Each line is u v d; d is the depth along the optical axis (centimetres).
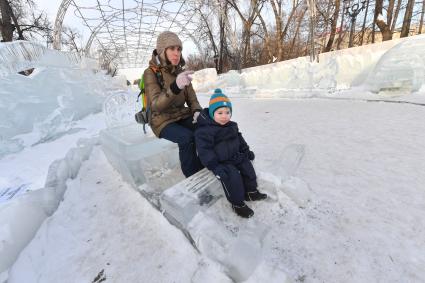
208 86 1461
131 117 363
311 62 820
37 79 415
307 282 107
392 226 134
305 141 287
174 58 201
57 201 201
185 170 198
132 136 228
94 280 123
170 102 183
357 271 109
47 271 132
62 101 460
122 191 211
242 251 110
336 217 146
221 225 133
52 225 172
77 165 274
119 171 238
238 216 158
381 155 226
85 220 175
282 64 1048
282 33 1569
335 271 111
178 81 170
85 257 139
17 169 258
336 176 195
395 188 170
